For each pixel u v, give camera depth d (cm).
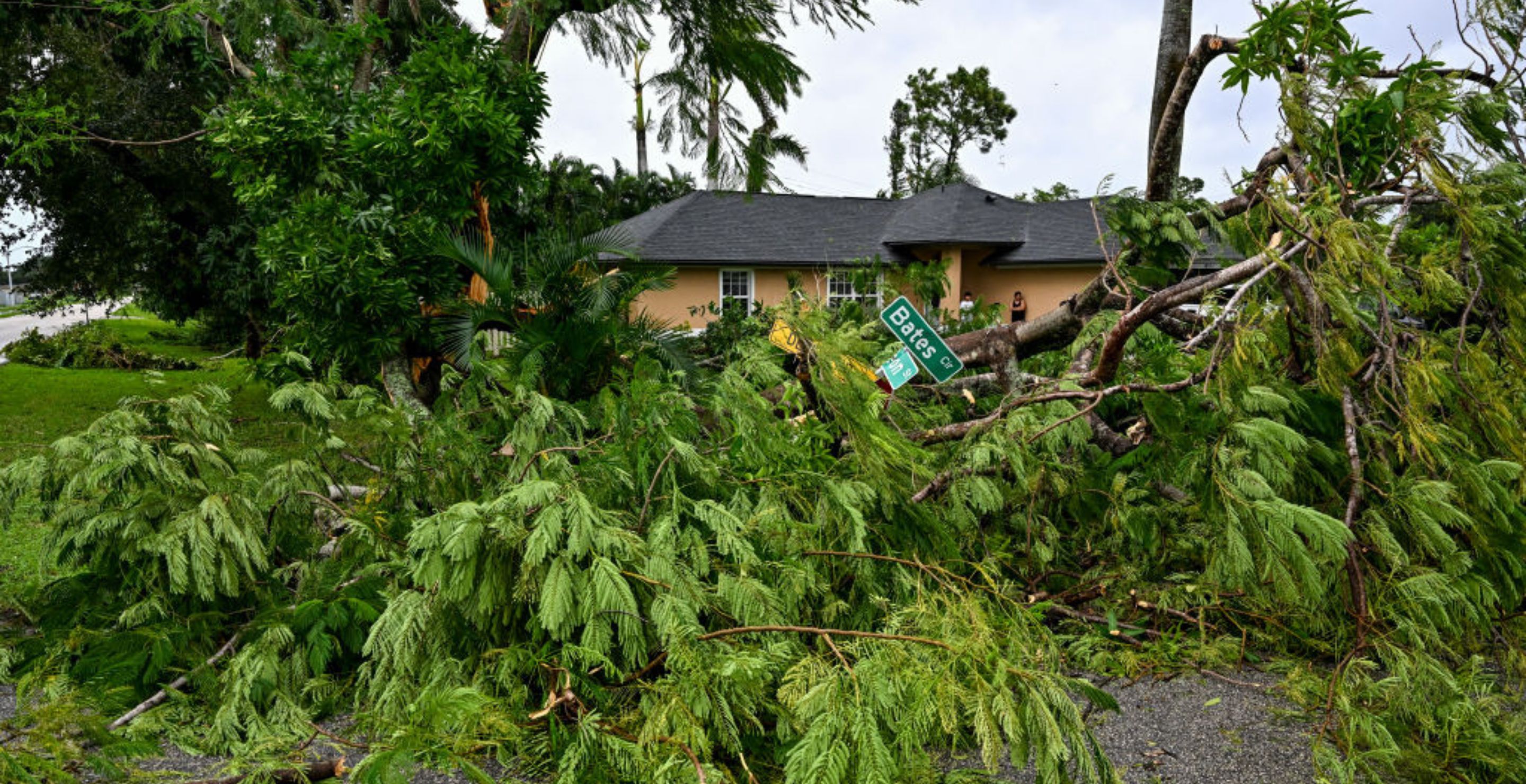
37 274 1203
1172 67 622
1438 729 226
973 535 320
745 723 214
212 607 285
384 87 741
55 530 279
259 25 809
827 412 344
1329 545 240
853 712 175
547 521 205
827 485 271
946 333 638
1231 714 249
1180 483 291
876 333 564
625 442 271
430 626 221
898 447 305
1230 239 418
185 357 1891
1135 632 297
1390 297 302
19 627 316
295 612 254
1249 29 332
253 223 884
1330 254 295
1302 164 353
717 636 215
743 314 857
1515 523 275
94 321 1977
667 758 188
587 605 202
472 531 202
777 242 1898
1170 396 315
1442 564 268
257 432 539
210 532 276
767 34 981
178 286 1151
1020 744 173
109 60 1039
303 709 240
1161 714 249
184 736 222
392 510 318
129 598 280
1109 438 368
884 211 2097
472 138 643
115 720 227
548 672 219
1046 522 339
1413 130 319
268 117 644
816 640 230
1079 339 436
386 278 613
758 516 254
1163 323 451
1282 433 271
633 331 555
